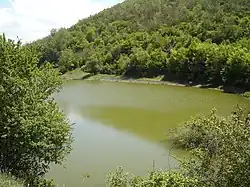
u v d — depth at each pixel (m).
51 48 134.88
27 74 20.58
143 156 30.16
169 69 90.06
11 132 18.62
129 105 55.28
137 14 145.75
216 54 77.62
